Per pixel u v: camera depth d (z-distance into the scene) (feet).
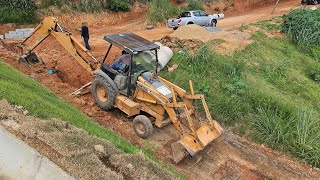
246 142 37.68
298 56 58.70
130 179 23.30
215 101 41.52
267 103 41.24
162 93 33.37
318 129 38.40
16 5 69.05
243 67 48.96
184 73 46.32
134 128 35.22
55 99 35.35
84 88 40.27
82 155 23.66
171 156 33.45
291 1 108.88
